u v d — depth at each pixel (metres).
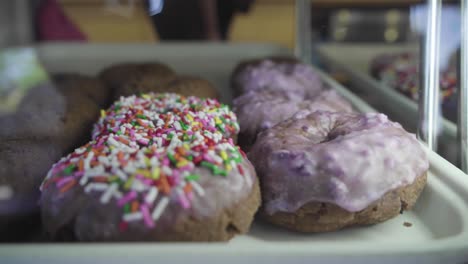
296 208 0.25
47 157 0.29
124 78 0.45
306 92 0.43
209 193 0.22
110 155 0.24
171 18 0.70
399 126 0.28
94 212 0.22
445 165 0.27
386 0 0.70
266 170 0.26
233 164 0.24
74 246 0.20
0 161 0.26
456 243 0.20
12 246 0.20
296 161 0.25
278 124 0.30
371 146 0.26
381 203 0.25
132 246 0.20
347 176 0.25
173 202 0.22
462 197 0.25
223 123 0.32
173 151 0.24
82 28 0.90
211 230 0.22
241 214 0.23
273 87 0.43
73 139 0.35
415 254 0.19
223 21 0.73
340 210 0.25
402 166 0.26
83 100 0.39
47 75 0.47
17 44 0.56
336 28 0.71
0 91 0.41
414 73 0.44
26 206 0.25
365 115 0.29
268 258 0.19
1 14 0.57
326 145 0.26
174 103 0.34
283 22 0.87
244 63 0.49
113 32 0.91
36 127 0.33
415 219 0.26
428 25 0.28
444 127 0.30
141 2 0.81
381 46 0.63
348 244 0.20
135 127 0.29
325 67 0.56
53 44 0.58
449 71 0.36
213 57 0.57
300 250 0.19
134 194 0.21
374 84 0.44
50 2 0.61
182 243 0.20
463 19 0.26
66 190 0.22
